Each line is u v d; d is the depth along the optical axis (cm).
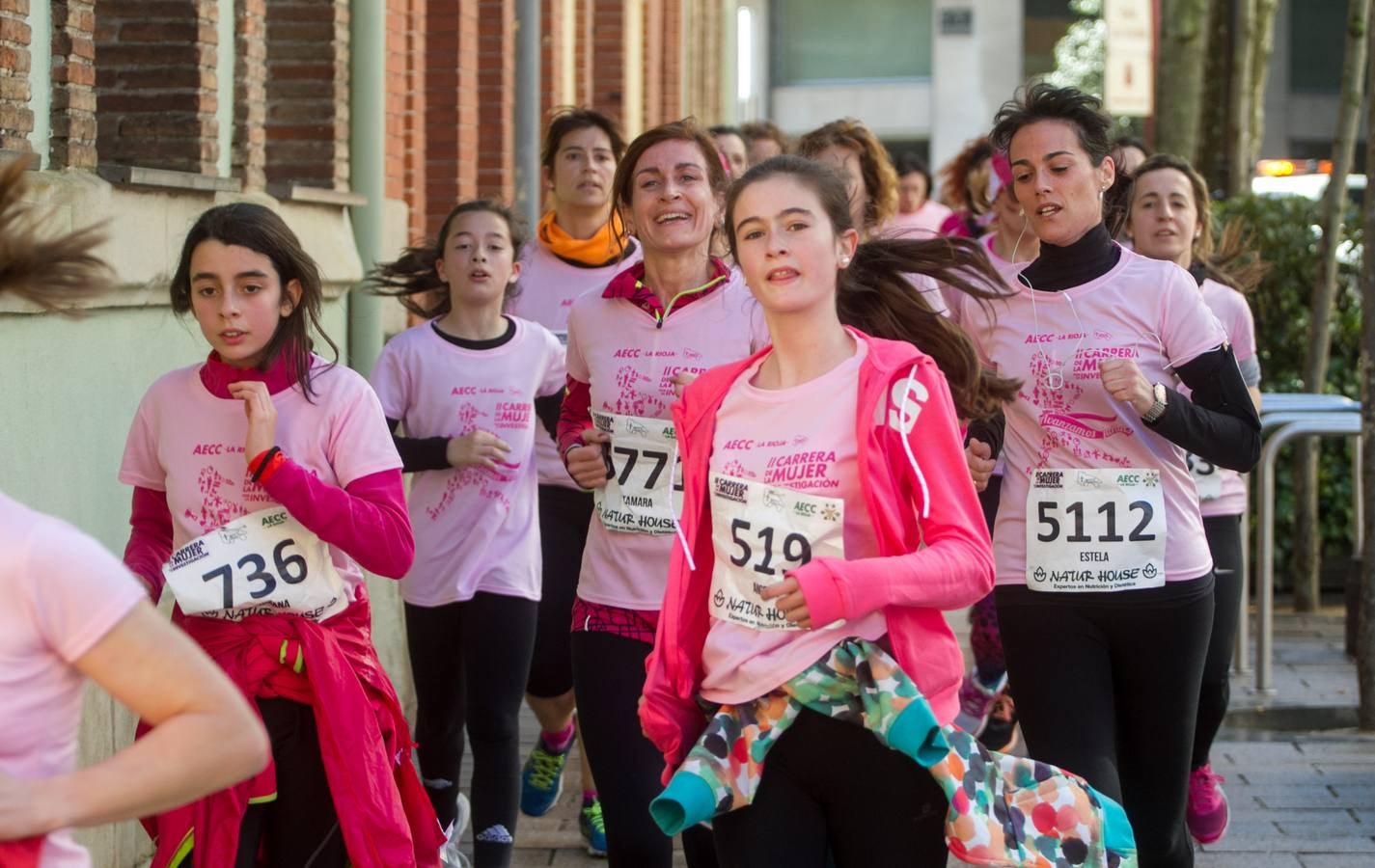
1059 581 499
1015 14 4578
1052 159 507
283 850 448
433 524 626
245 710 262
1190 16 1411
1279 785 760
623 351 546
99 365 579
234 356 446
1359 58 1112
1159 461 508
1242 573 658
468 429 640
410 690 947
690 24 2666
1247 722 873
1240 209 1236
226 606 437
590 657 530
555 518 679
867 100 4672
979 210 1093
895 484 384
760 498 388
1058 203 508
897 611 380
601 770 518
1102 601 498
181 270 454
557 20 1520
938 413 386
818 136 757
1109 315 508
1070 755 484
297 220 801
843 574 367
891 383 385
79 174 568
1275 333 1236
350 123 889
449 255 652
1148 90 1661
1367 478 845
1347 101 1118
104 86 696
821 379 391
